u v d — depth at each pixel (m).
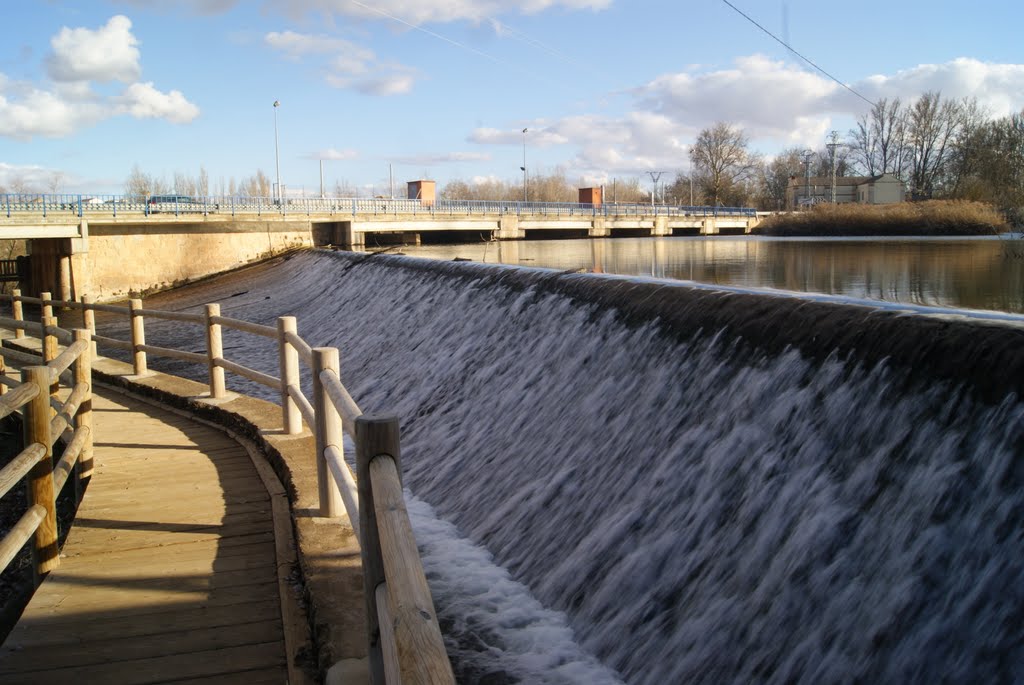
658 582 5.23
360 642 4.10
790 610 4.34
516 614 5.70
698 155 109.44
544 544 6.41
